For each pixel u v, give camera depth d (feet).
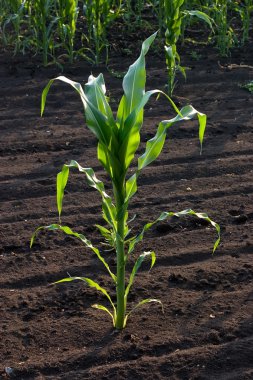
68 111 26.00
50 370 13.35
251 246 17.35
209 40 32.45
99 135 12.83
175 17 26.68
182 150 22.72
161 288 15.83
